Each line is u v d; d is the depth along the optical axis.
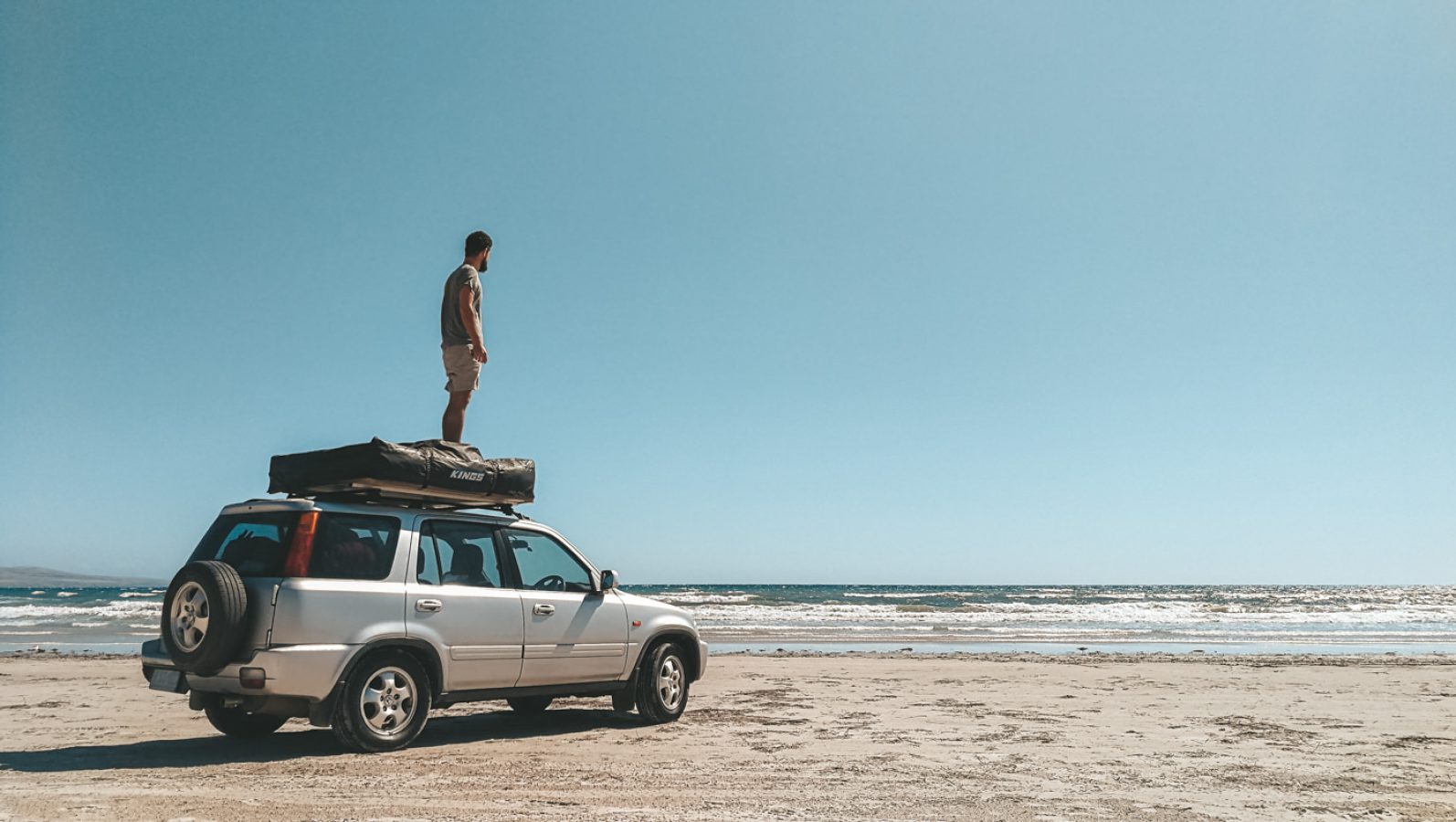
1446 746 7.77
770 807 5.25
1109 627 30.64
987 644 23.41
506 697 7.46
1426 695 11.34
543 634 7.59
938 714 9.35
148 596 72.31
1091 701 10.50
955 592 103.44
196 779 5.69
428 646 6.82
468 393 8.05
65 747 7.02
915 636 26.00
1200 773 6.50
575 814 4.98
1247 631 29.17
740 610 37.56
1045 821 5.06
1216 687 12.09
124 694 10.88
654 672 8.48
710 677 12.95
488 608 7.24
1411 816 5.33
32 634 25.70
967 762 6.78
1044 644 23.58
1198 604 57.59
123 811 4.83
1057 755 7.12
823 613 36.19
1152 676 13.53
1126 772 6.50
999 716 9.27
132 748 6.93
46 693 10.95
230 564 6.59
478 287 8.02
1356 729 8.66
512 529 7.80
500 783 5.73
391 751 6.69
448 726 8.34
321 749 6.84
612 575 8.26
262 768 6.05
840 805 5.34
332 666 6.25
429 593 6.91
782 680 12.52
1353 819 5.24
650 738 7.70
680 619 8.88
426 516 7.14
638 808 5.14
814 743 7.55
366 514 6.77
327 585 6.34
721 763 6.59
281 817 4.76
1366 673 14.12
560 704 10.27
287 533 6.41
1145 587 155.00
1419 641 25.48
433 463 6.91
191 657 6.11
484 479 7.28
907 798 5.54
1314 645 24.00
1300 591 115.62
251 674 6.02
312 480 6.80
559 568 8.08
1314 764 6.90
